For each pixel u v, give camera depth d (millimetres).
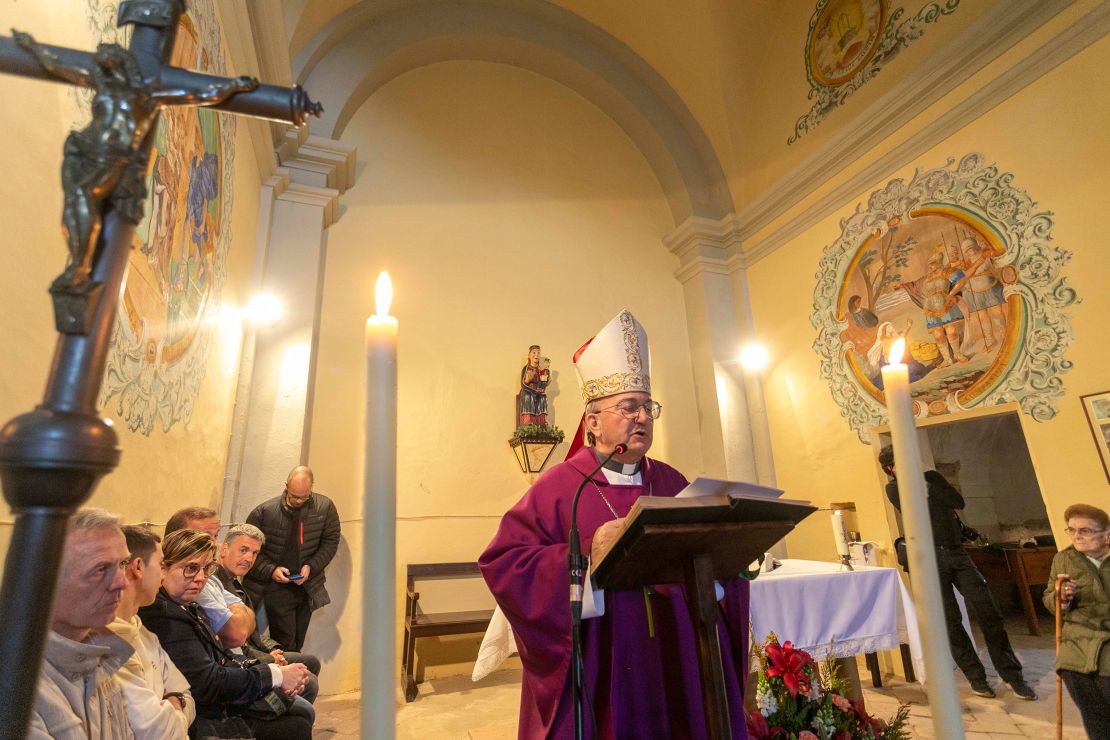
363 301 5641
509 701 4285
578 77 7422
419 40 6449
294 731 2490
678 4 6789
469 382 5848
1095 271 3926
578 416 6270
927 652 976
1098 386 3848
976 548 6965
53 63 559
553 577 1609
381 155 6188
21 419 503
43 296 1672
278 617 4070
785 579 3174
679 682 1618
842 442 5684
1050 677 4418
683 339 7117
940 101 5031
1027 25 4438
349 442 5164
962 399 4617
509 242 6508
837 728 2088
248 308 4715
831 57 6180
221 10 3512
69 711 1423
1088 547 3025
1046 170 4250
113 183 547
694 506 1202
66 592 1451
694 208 7273
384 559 714
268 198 5047
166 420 2828
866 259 5562
